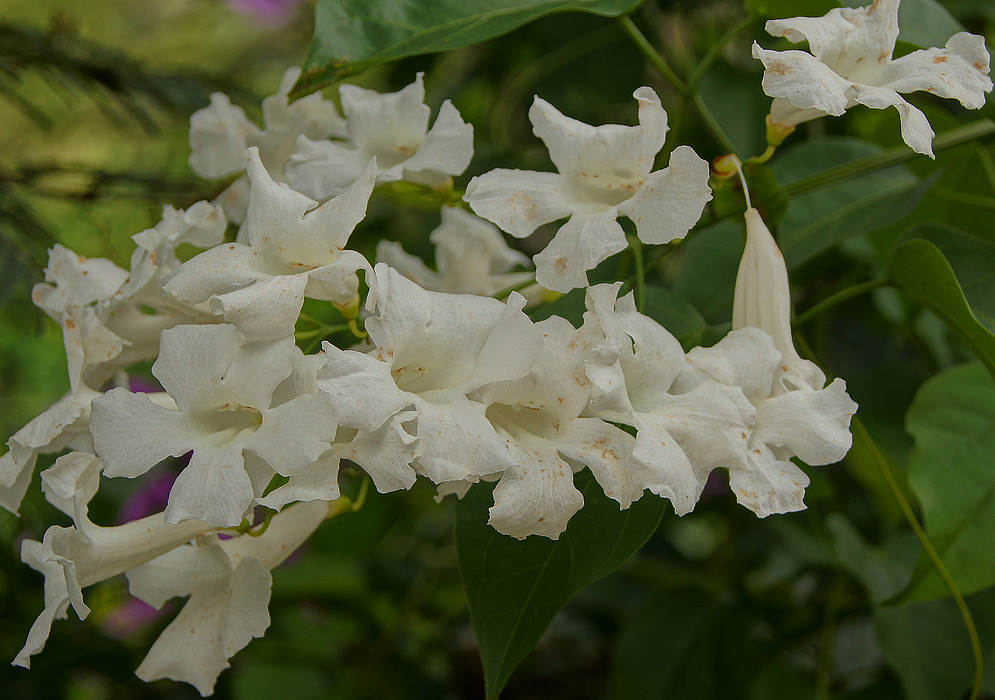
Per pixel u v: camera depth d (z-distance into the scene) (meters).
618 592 0.90
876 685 0.72
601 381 0.51
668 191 0.53
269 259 0.53
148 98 0.75
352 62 0.54
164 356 0.51
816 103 0.52
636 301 0.60
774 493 0.52
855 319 0.89
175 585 0.55
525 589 0.55
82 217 0.72
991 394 0.60
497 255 0.64
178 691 0.88
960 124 0.66
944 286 0.57
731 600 0.75
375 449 0.50
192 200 0.69
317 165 0.57
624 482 0.51
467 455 0.50
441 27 0.55
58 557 0.52
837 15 0.54
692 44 0.92
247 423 0.52
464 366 0.52
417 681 0.93
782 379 0.54
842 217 0.66
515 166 0.87
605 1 0.56
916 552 0.70
